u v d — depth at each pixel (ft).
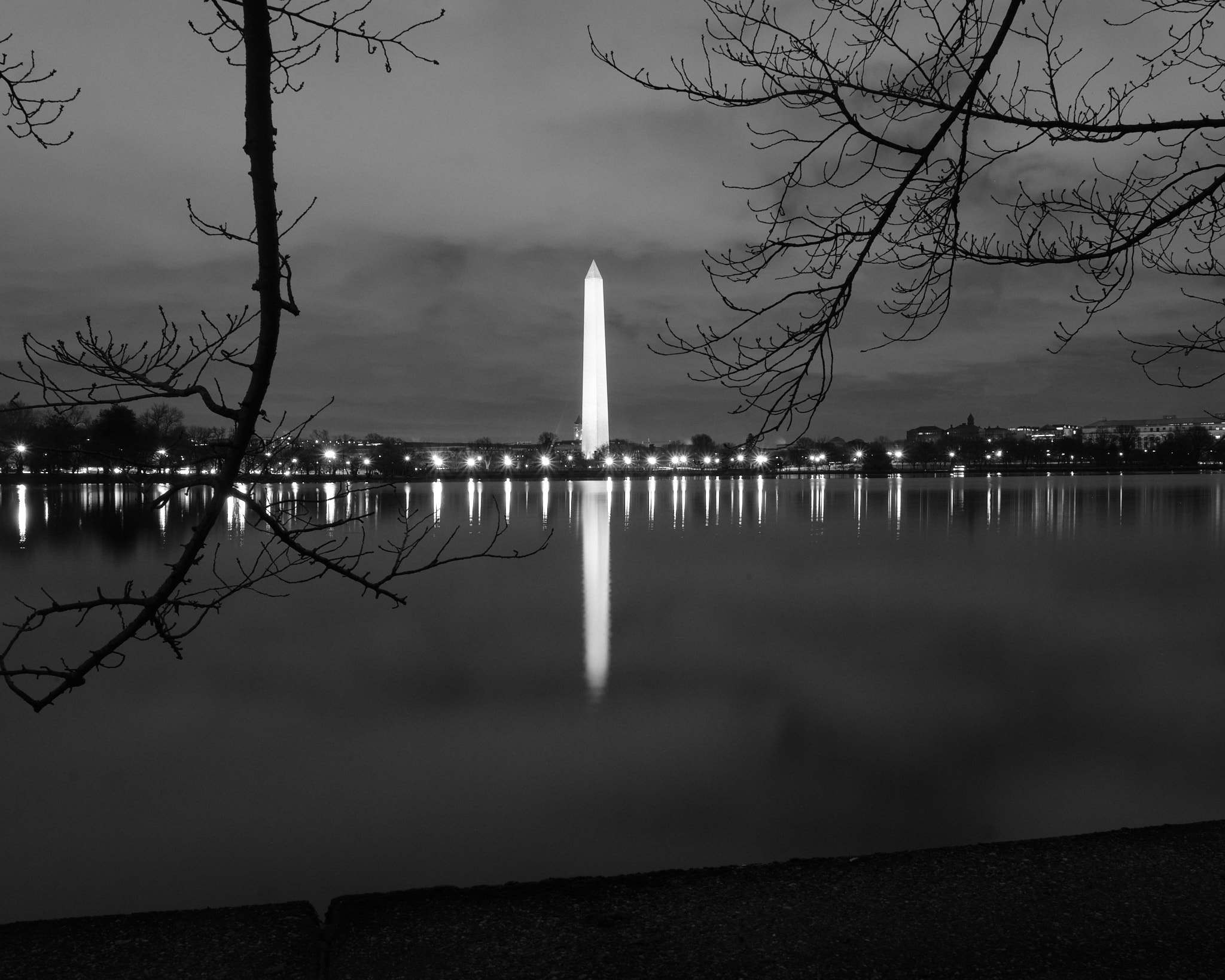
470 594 133.59
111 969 17.35
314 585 139.64
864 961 17.81
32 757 58.95
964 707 69.56
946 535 222.69
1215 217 19.76
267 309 13.50
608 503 385.91
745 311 18.95
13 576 140.46
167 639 13.89
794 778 53.31
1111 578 142.51
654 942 18.44
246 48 13.12
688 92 19.08
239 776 54.70
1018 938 18.62
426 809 48.73
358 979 17.13
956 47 18.43
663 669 83.71
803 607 118.62
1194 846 22.59
